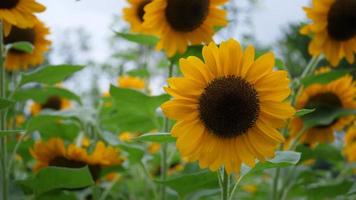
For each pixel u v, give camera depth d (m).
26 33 1.46
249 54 0.96
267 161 0.99
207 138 0.97
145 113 1.36
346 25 1.37
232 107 0.95
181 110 0.95
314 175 1.48
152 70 1.74
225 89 0.95
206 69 0.95
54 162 1.26
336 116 1.38
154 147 1.77
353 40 1.39
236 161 0.97
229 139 0.97
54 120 1.35
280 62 1.31
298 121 1.43
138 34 1.31
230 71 0.96
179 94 0.95
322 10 1.38
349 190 1.31
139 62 1.85
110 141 1.29
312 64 1.45
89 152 1.35
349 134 1.78
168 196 1.39
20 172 1.59
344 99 1.43
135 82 1.85
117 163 1.27
